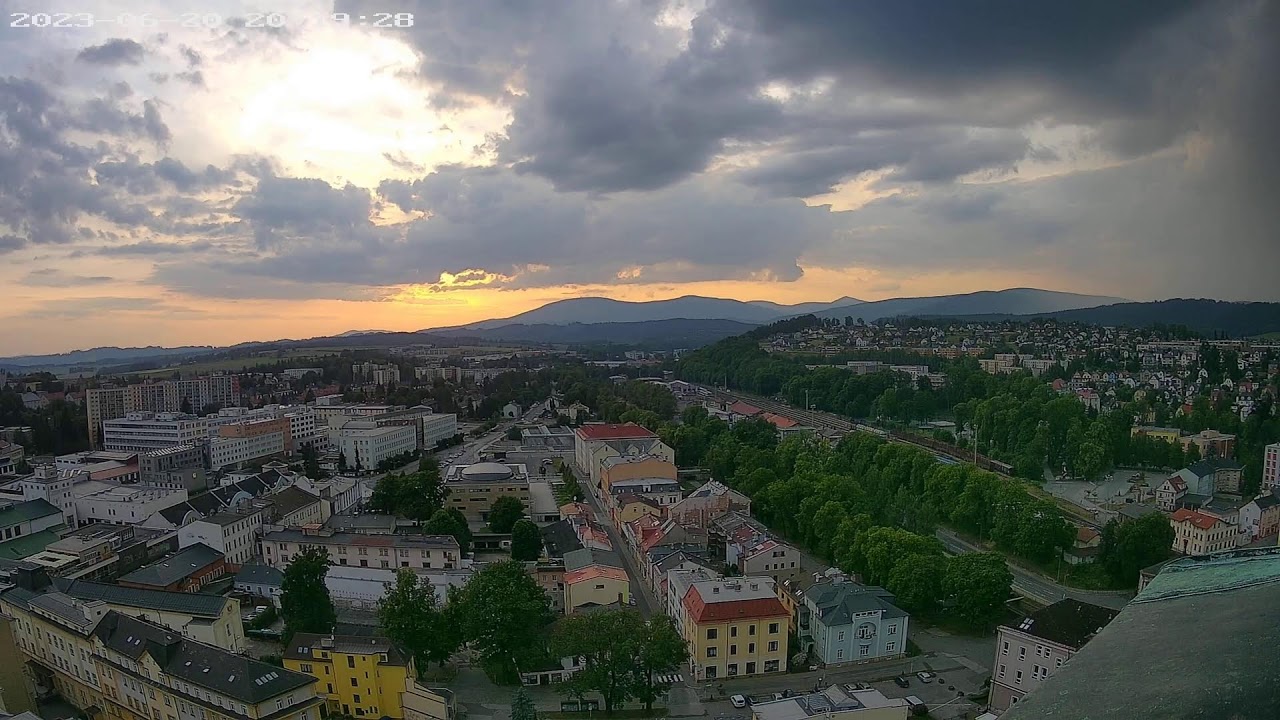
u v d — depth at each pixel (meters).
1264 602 25.95
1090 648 26.22
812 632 139.25
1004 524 184.12
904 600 147.75
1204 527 184.62
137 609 133.00
